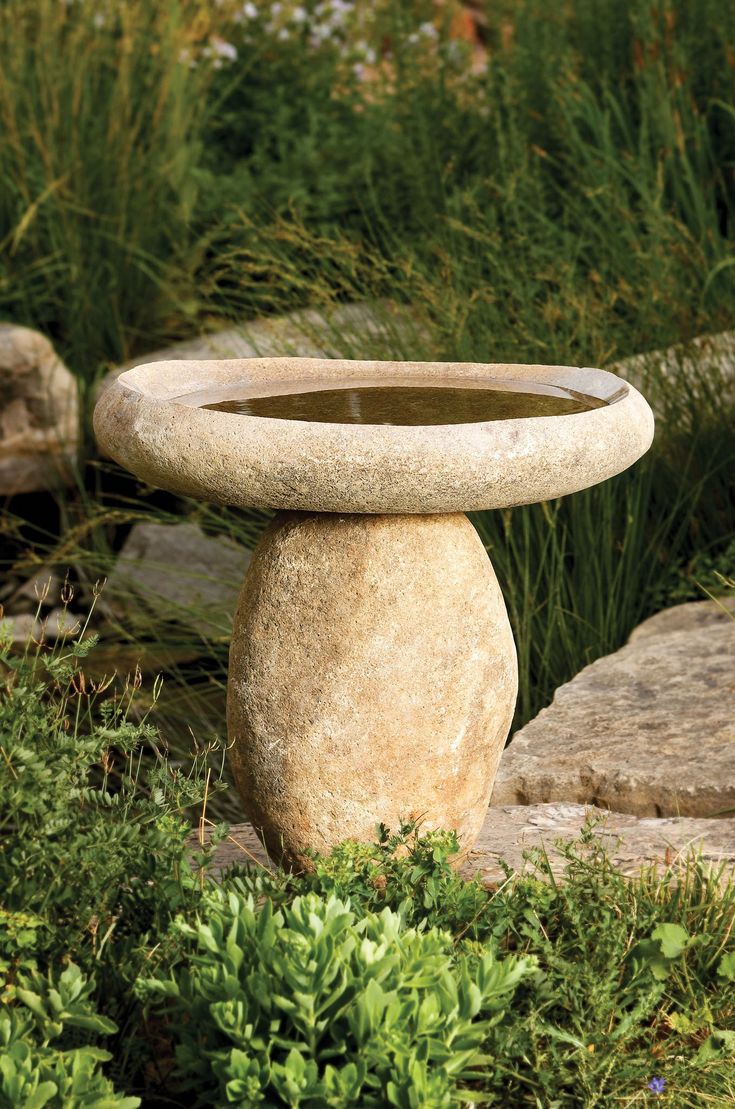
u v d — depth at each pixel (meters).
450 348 4.61
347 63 7.33
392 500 2.37
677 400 4.69
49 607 5.46
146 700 4.33
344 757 2.59
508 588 4.19
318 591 2.57
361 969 2.03
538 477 2.40
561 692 3.75
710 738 3.35
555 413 2.68
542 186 5.98
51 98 6.63
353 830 2.63
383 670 2.55
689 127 6.07
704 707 3.54
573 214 5.81
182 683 4.62
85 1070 2.00
